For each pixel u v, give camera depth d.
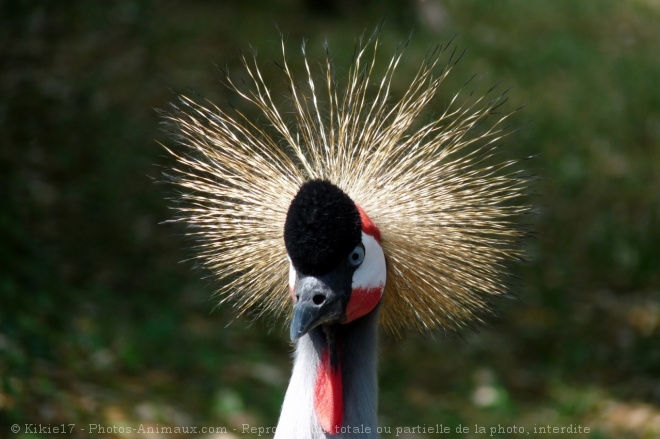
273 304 7.49
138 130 22.98
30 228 18.86
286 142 8.29
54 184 20.61
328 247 6.51
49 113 22.88
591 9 37.31
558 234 23.25
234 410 14.38
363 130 7.31
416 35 30.05
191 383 15.14
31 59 25.16
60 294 16.88
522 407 16.75
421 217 7.20
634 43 35.25
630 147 27.95
